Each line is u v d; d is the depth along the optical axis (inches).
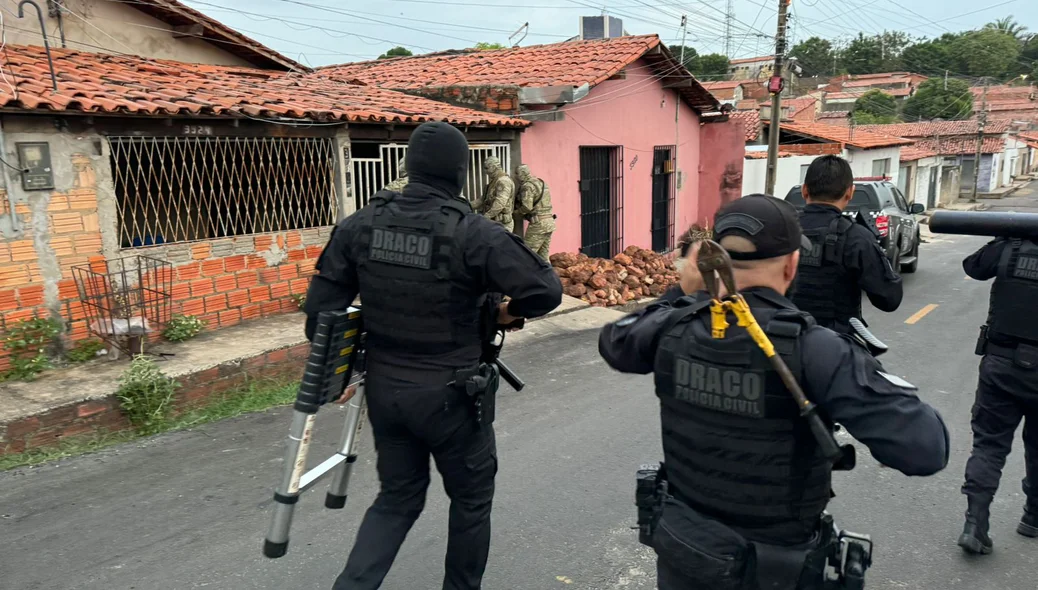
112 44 335.0
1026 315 123.8
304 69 420.5
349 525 139.1
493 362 106.5
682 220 563.2
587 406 212.8
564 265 381.7
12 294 198.1
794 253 69.6
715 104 555.5
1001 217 103.7
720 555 65.8
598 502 150.4
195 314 245.3
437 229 92.7
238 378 216.7
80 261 211.8
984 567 127.8
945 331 320.8
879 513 147.7
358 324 98.7
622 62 426.9
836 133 965.8
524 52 510.3
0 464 164.4
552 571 124.9
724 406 65.2
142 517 141.5
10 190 195.6
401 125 307.1
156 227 237.6
